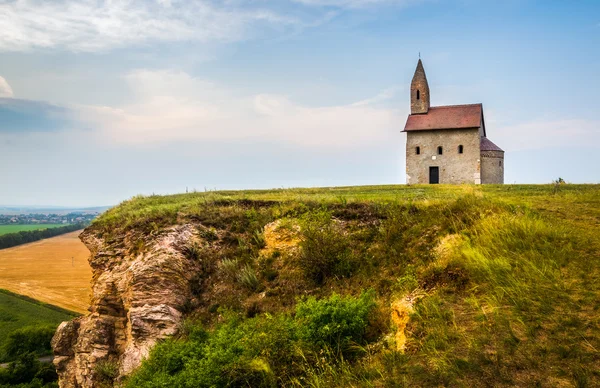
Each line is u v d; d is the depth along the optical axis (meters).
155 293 17.05
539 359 7.71
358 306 11.23
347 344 10.12
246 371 9.50
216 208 21.80
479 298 10.15
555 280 10.05
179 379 10.13
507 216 14.22
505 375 7.49
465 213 15.56
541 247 11.66
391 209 18.09
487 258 11.53
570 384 7.04
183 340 14.05
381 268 14.69
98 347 18.52
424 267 12.85
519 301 9.49
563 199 18.03
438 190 28.34
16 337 49.84
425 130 52.78
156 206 23.56
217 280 17.69
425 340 9.02
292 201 21.34
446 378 7.74
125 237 20.77
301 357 9.65
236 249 18.89
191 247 18.83
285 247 17.91
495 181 52.62
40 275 98.31
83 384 18.14
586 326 8.31
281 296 15.40
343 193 27.77
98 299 19.28
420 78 55.53
